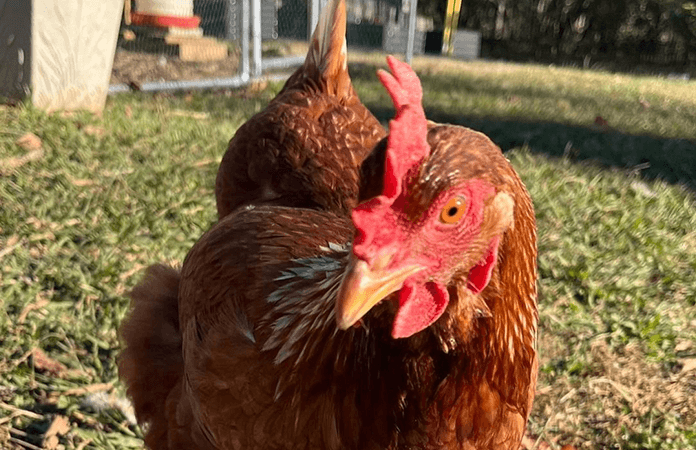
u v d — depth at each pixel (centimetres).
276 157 54
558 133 160
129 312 51
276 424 36
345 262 37
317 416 35
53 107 123
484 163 31
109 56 129
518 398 35
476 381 33
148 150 107
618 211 102
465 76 274
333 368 34
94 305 69
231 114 142
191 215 87
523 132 157
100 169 98
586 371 69
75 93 125
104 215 85
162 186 94
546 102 212
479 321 33
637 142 159
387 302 33
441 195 30
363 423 34
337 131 54
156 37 212
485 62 375
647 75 376
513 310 33
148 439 48
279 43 286
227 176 57
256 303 39
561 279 83
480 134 32
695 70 423
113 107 133
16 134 103
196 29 225
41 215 83
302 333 35
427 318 32
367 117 58
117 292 71
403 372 34
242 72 185
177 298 49
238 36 207
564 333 74
